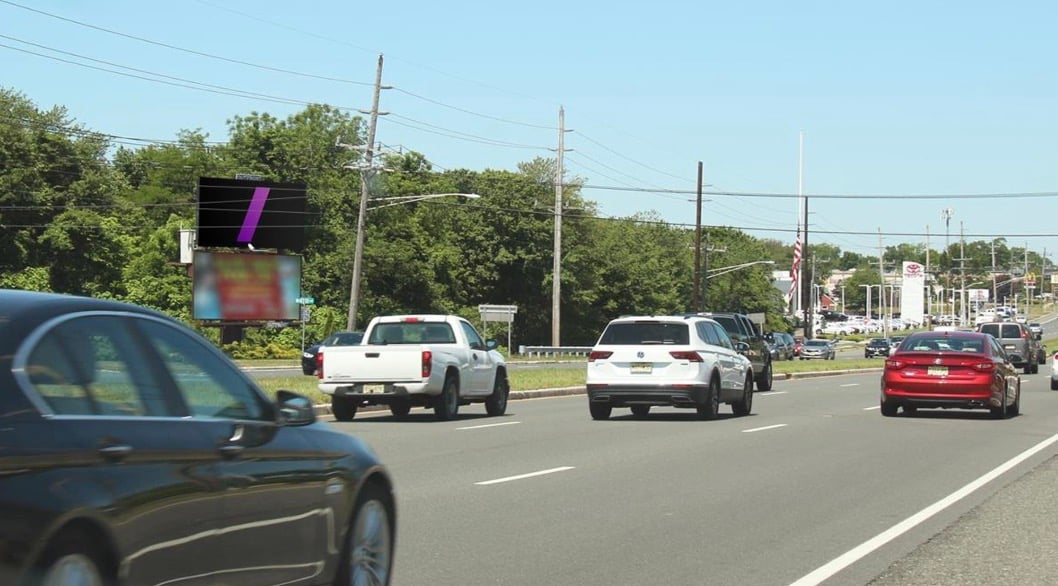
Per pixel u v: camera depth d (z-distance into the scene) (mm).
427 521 11227
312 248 87375
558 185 67938
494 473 14852
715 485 13992
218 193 68375
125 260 77688
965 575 9039
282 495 6191
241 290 65625
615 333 23734
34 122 83438
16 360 4816
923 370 24562
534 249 102875
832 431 21469
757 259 143625
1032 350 55375
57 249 73188
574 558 9508
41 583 4531
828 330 175875
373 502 7219
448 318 24297
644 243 128125
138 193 95562
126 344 5520
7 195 73438
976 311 156625
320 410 24625
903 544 10344
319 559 6574
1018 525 11414
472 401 25109
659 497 12953
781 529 11023
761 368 36156
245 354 66812
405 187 96812
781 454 17453
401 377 22656
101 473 4914
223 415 6004
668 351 23266
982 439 20203
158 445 5316
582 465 15812
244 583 5898
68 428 4863
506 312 67250
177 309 77750
